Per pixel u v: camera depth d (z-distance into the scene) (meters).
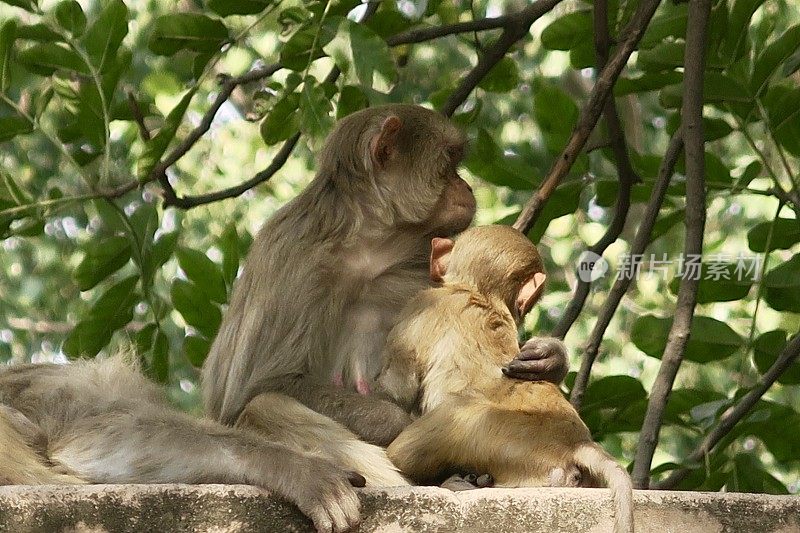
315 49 10.94
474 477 7.80
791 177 12.30
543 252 21.05
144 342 12.59
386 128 9.91
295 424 8.70
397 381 8.50
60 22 12.18
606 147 13.22
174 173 23.30
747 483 12.38
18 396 8.45
